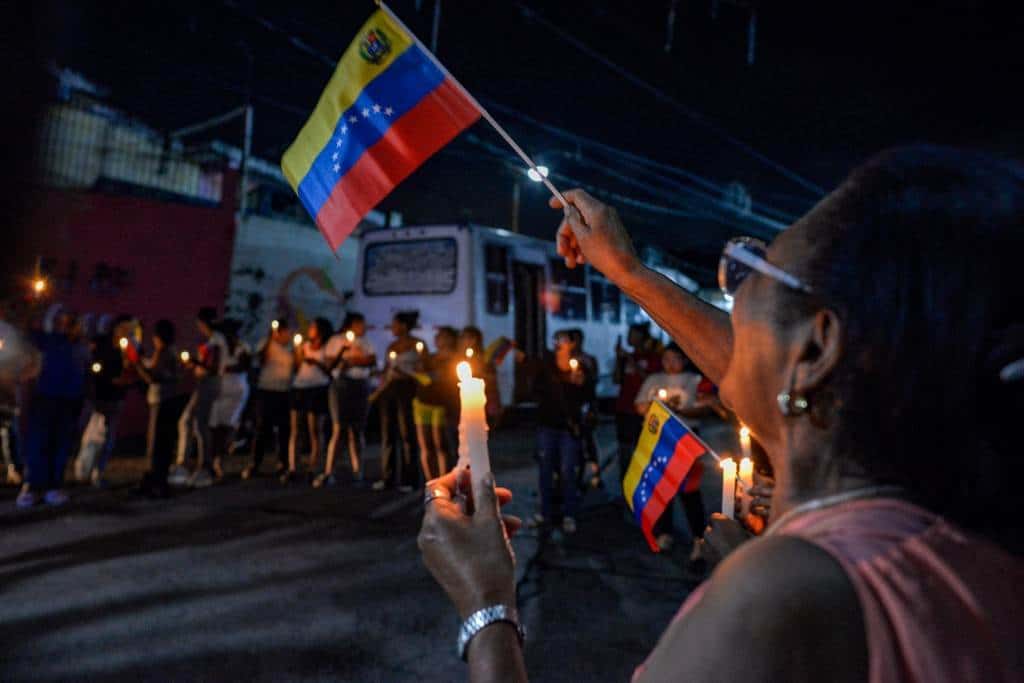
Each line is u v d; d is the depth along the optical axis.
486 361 7.99
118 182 11.56
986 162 0.74
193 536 6.16
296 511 7.19
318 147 1.95
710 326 1.26
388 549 5.89
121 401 8.32
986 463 0.67
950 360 0.67
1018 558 0.67
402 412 8.44
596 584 5.28
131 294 11.80
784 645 0.60
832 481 0.72
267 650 3.94
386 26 1.86
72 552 5.61
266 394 9.02
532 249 14.07
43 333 7.21
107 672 3.64
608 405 16.91
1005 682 0.61
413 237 12.83
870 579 0.62
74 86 10.73
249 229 13.66
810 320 0.74
